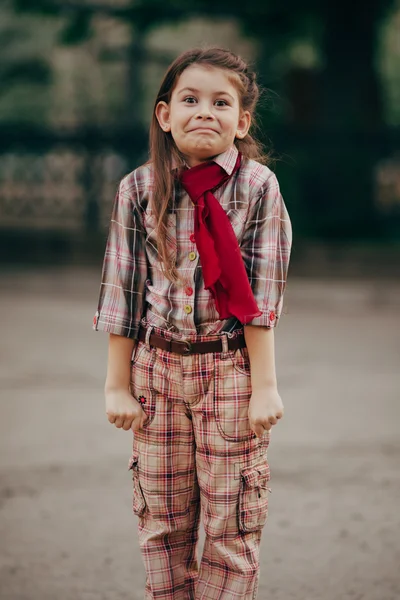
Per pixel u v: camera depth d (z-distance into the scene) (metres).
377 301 12.95
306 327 10.83
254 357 3.04
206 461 3.09
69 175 21.03
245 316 2.95
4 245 17.27
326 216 19.19
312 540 4.52
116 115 31.41
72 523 4.75
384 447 6.11
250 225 3.04
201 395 3.06
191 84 2.99
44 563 4.25
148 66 30.84
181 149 3.02
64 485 5.34
